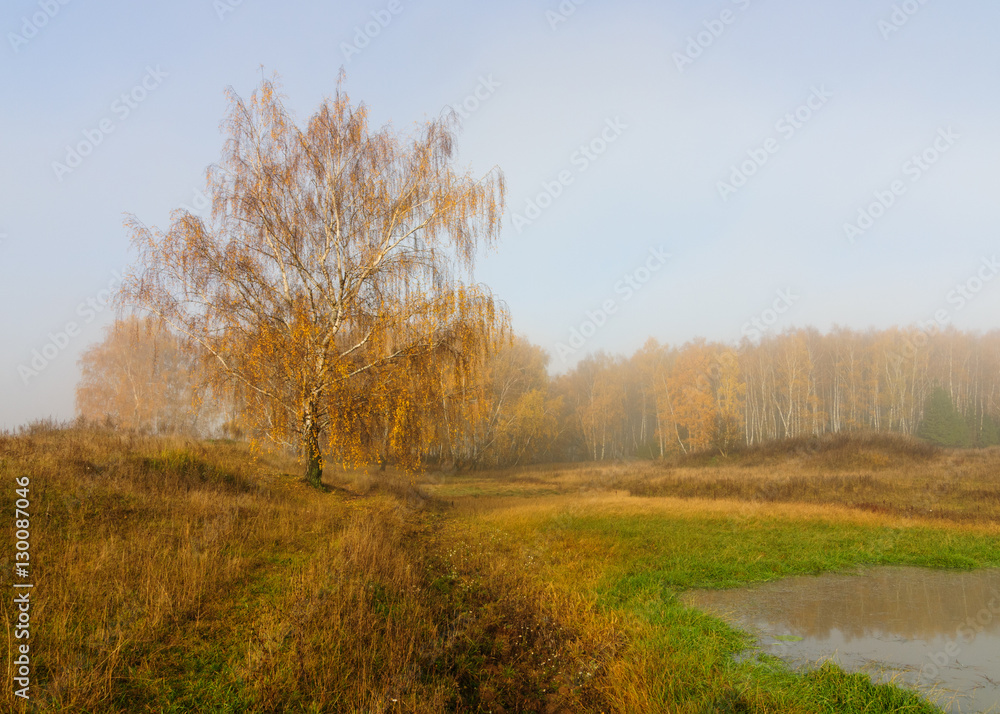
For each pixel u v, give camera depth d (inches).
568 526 560.4
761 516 625.9
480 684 211.3
